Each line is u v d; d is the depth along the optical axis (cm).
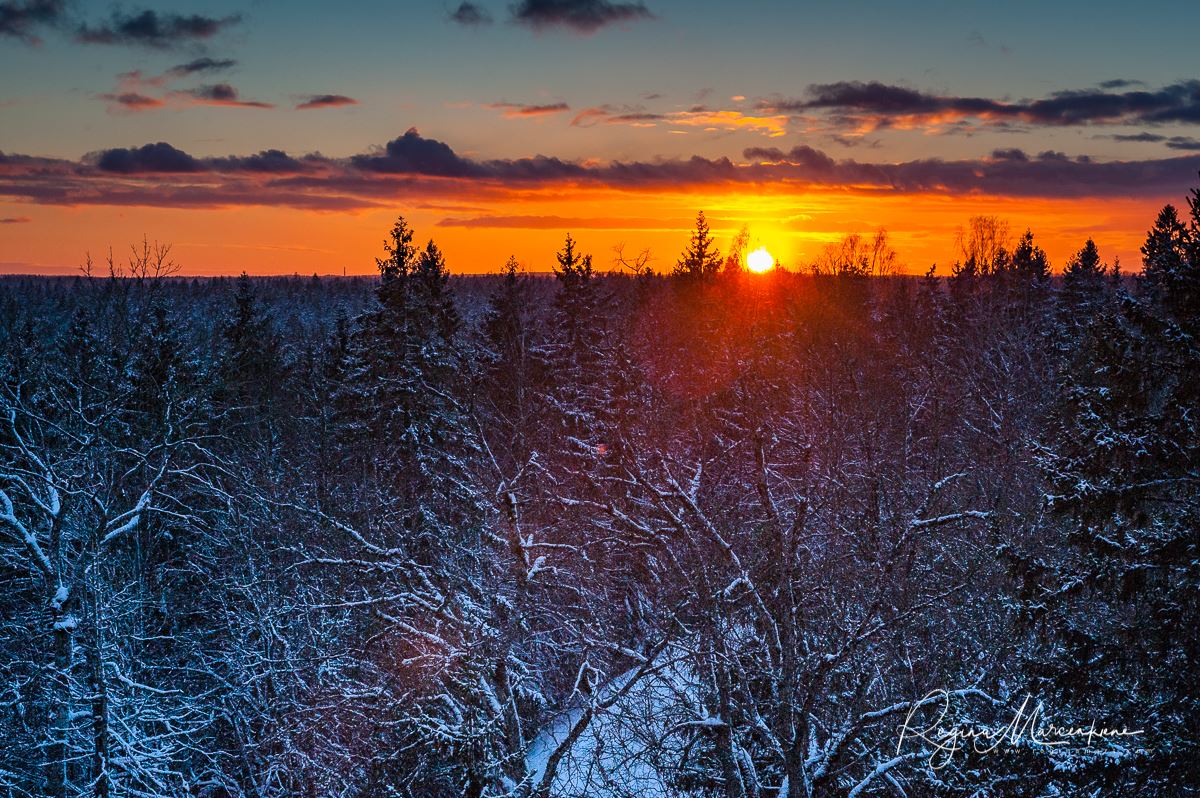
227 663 2578
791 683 1578
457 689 1955
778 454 2439
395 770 1938
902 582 1752
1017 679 1755
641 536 1992
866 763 1720
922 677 1798
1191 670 1456
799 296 7088
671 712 1775
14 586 2703
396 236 3591
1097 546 1539
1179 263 1530
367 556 2372
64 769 2144
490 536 2175
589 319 3969
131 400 2827
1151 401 1580
